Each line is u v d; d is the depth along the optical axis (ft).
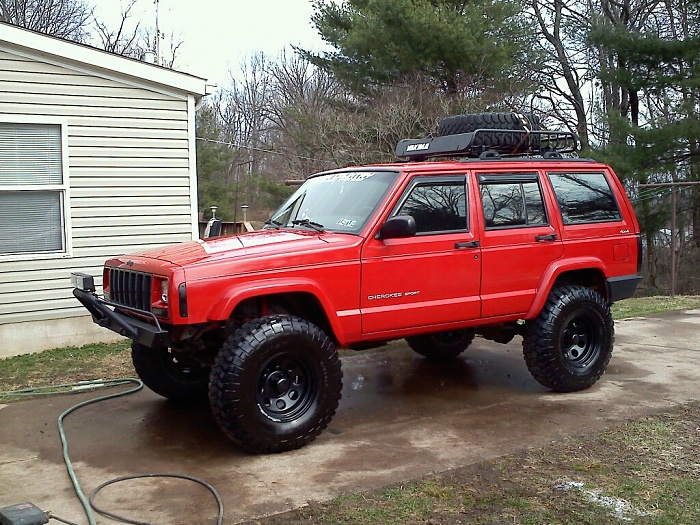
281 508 12.70
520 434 16.49
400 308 17.12
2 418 18.19
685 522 11.85
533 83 68.74
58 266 26.11
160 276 15.02
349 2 66.85
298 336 15.47
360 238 16.66
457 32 57.06
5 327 25.12
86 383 21.38
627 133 59.36
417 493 13.20
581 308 19.79
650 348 25.55
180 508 12.78
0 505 13.03
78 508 12.89
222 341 16.88
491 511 12.40
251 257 15.35
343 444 16.07
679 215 70.74
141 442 16.37
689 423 17.08
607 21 65.62
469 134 19.84
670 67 61.31
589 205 20.89
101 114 26.73
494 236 18.61
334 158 64.39
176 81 28.04
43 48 25.16
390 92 61.16
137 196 27.76
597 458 14.83
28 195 25.58
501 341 21.18
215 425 17.57
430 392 20.35
